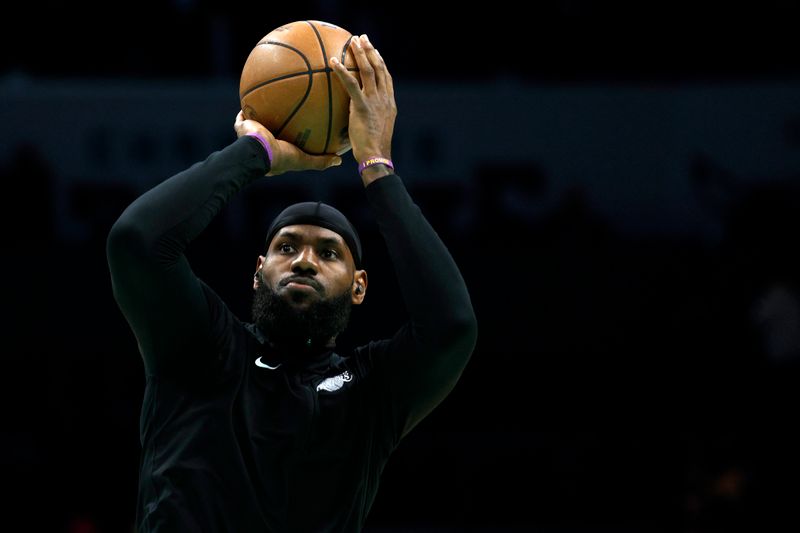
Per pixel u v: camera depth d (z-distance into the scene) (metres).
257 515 5.41
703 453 16.89
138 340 5.77
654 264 18.47
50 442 17.03
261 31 21.08
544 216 19.97
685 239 19.91
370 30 21.31
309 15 21.11
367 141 5.95
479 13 21.58
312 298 5.95
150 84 20.33
